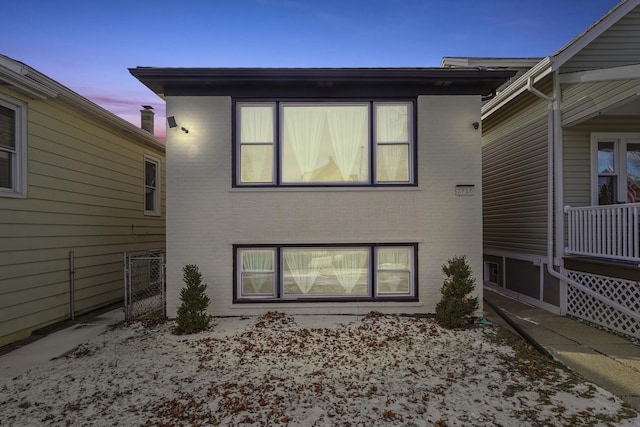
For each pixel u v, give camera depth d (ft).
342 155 23.94
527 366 15.98
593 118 25.44
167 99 23.20
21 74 19.98
